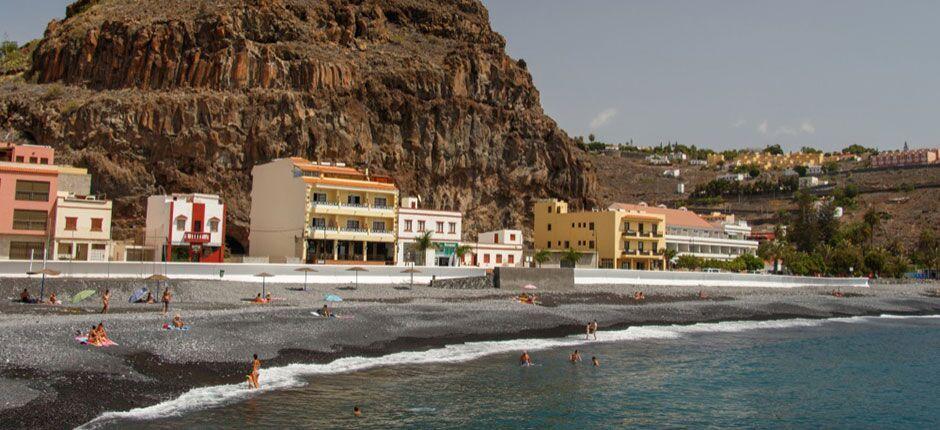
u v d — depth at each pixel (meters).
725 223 167.38
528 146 141.00
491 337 61.94
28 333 42.66
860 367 58.00
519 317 69.62
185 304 64.25
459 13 169.12
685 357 59.12
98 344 42.69
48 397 34.09
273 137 113.62
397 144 126.75
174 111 110.75
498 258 117.38
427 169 128.12
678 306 88.62
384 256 102.12
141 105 110.50
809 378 52.91
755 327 81.81
